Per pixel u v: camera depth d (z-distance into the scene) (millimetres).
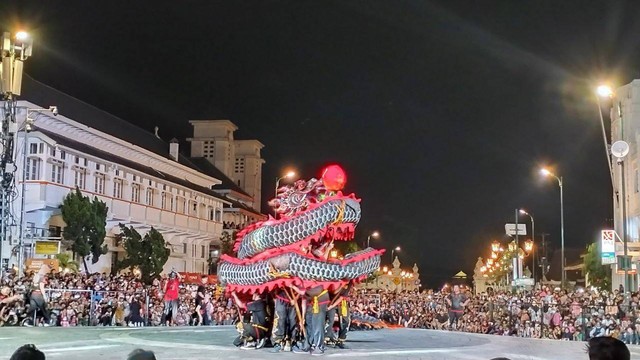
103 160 50656
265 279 12883
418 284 142500
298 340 13273
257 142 105938
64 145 45750
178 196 64438
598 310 26734
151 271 52531
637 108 44156
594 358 4887
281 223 12953
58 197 45281
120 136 61188
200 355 12234
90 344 14398
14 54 26484
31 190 43312
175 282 29391
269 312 13703
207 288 36875
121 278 36906
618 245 36969
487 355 13016
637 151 41156
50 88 58656
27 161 43406
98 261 50656
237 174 105125
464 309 34500
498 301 34156
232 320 30875
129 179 55281
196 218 68250
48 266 35406
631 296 28531
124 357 11797
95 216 45250
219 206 75500
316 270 12500
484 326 32000
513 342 16938
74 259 46469
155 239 53594
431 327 33938
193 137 97625
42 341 15008
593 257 57844
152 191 59531
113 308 27703
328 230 12836
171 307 29219
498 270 96875
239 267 13773
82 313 26609
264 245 13211
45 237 43250
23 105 43906
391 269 129125
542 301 30438
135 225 55562
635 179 42906
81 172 48812
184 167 70312
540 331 28406
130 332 18703
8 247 40000
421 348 14102
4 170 28469
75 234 44250
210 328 21781
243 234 14547
